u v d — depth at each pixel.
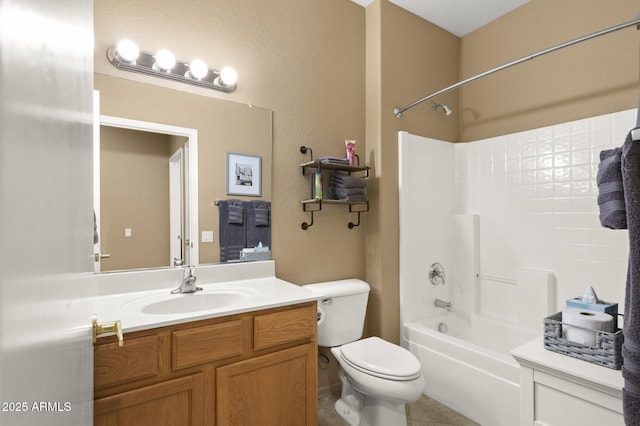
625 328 1.00
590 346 1.34
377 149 2.42
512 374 1.81
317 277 2.26
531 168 2.44
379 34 2.45
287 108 2.16
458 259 2.76
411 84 2.61
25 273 0.11
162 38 1.74
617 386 1.18
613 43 2.14
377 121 2.43
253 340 1.44
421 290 2.57
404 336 2.41
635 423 0.97
